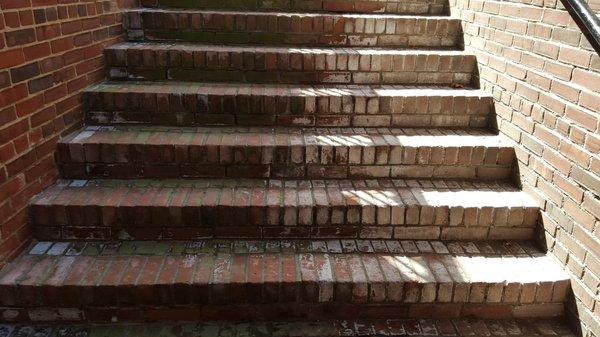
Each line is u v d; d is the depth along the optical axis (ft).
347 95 10.91
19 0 7.96
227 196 9.18
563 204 8.29
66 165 9.61
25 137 8.36
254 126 11.03
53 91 9.21
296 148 9.89
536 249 9.07
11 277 7.66
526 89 9.50
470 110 11.14
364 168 10.14
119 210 8.68
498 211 9.07
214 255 8.58
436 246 9.11
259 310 8.09
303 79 12.00
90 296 7.70
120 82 11.51
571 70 8.04
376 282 7.94
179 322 8.05
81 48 10.28
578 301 7.89
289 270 8.18
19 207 8.25
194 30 12.64
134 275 7.91
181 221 8.87
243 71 11.84
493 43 10.93
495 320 8.31
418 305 8.18
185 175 9.94
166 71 11.71
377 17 12.86
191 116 10.82
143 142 9.67
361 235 9.23
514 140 10.03
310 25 12.76
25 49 8.22
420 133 10.84
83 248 8.64
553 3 8.55
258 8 13.82
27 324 7.82
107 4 11.50
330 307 8.14
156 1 13.56
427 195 9.47
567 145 8.16
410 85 12.12
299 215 8.97
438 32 13.00
